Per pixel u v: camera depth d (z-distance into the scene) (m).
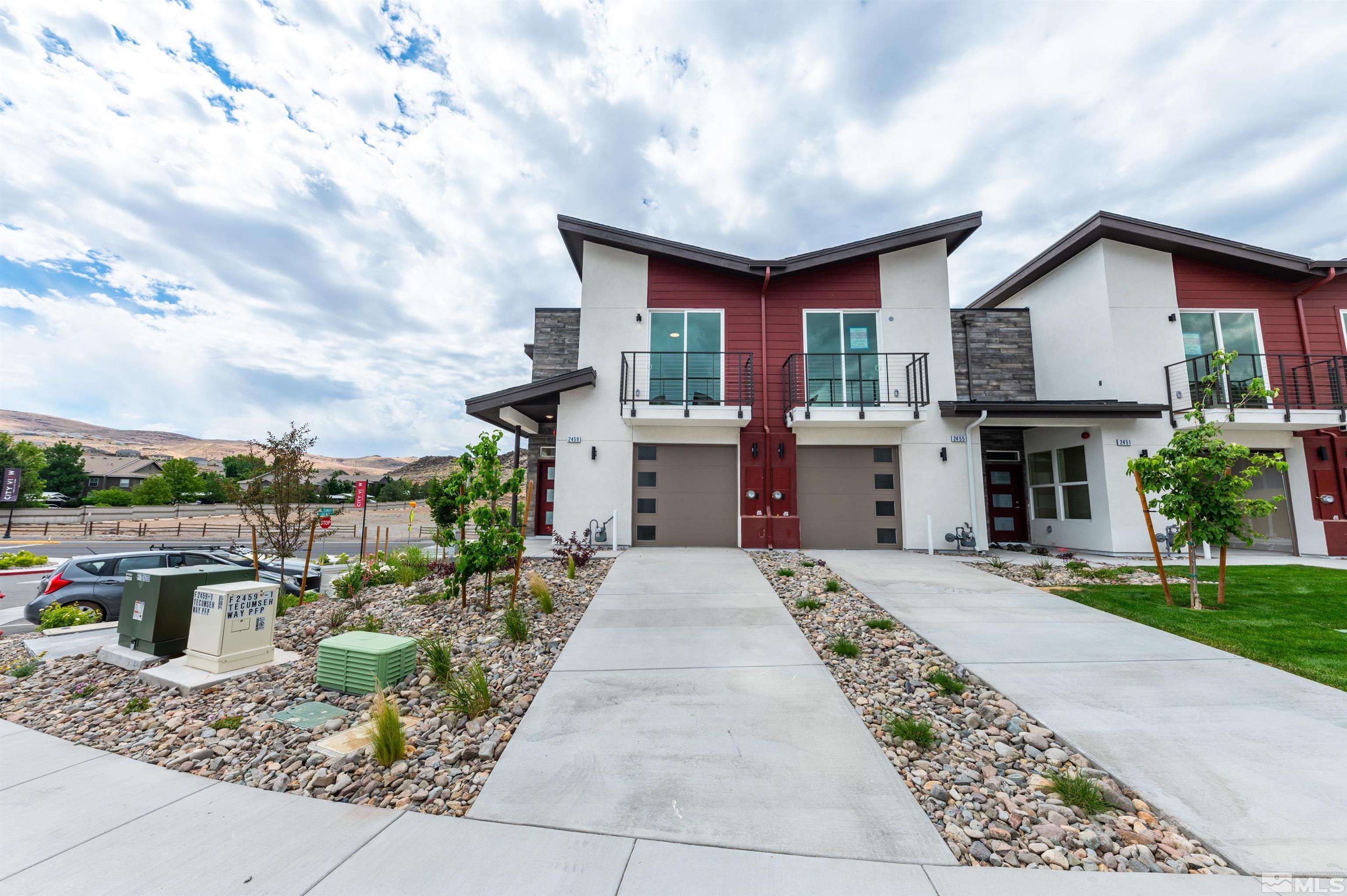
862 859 2.17
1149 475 6.46
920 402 10.91
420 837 2.33
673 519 10.84
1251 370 10.88
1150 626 5.36
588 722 3.42
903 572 8.04
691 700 3.73
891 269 11.38
